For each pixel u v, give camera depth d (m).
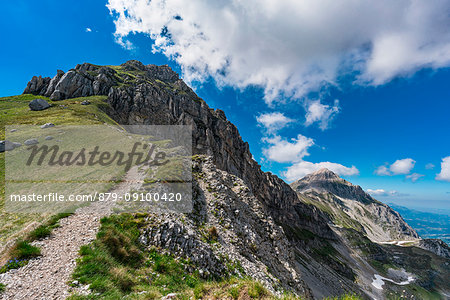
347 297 9.70
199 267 16.64
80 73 112.75
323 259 168.25
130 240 15.83
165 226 18.34
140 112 112.12
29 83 116.38
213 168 39.56
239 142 161.88
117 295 10.34
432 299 172.38
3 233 16.44
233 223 27.95
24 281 10.23
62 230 15.41
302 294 28.06
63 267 11.50
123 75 138.50
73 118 69.56
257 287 10.75
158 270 14.50
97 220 17.20
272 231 35.53
